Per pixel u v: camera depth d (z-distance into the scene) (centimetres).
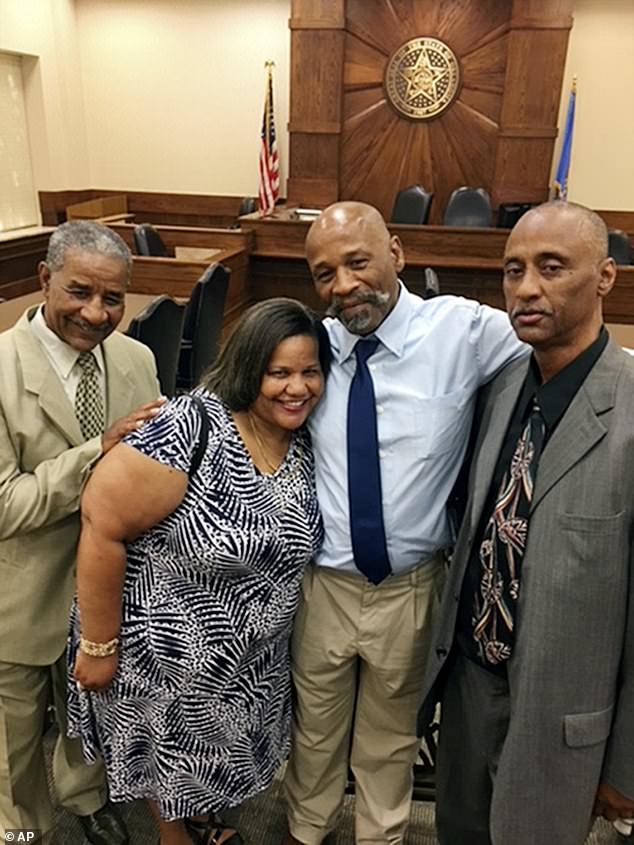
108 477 112
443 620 125
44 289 125
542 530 102
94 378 133
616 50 705
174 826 146
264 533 117
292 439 127
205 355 360
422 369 124
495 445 113
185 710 128
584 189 755
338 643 137
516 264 100
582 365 102
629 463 96
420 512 125
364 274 117
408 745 146
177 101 796
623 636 103
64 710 149
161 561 120
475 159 738
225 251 555
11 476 122
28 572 130
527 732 107
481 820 130
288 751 148
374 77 729
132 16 774
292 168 757
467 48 705
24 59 741
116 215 746
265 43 759
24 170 773
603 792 112
